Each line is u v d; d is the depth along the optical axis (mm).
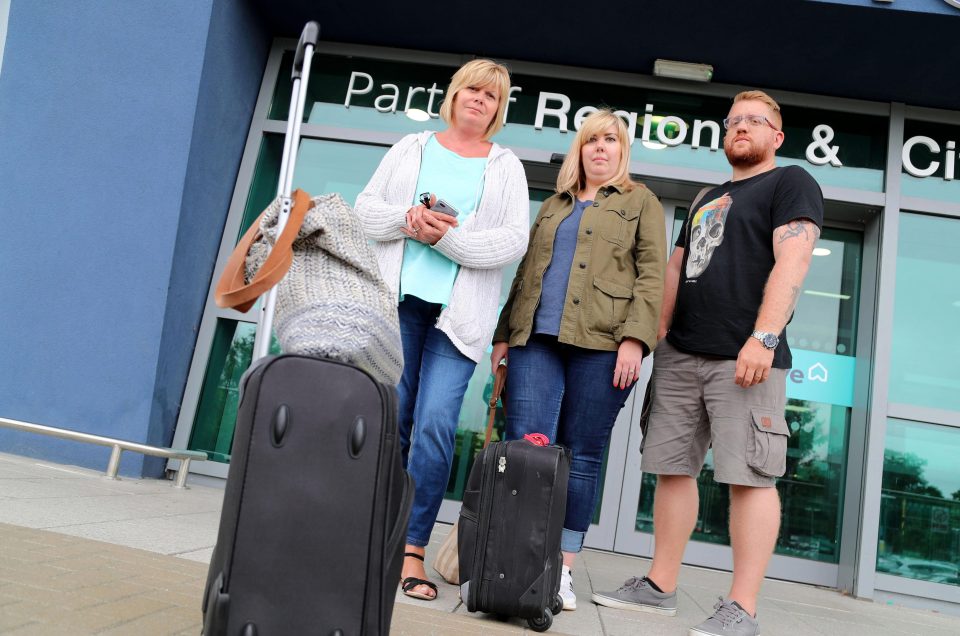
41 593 1655
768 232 2506
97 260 4180
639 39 4465
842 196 4527
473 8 4410
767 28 4207
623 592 2715
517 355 2670
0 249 4227
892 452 4289
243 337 4562
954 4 3898
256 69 4809
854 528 4207
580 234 2668
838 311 4625
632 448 4426
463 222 2547
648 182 4668
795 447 4434
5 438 4133
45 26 4340
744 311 2477
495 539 2096
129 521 2734
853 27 4102
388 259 2461
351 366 1269
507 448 2152
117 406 4098
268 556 1188
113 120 4246
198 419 4449
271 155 4852
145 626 1562
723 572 4211
